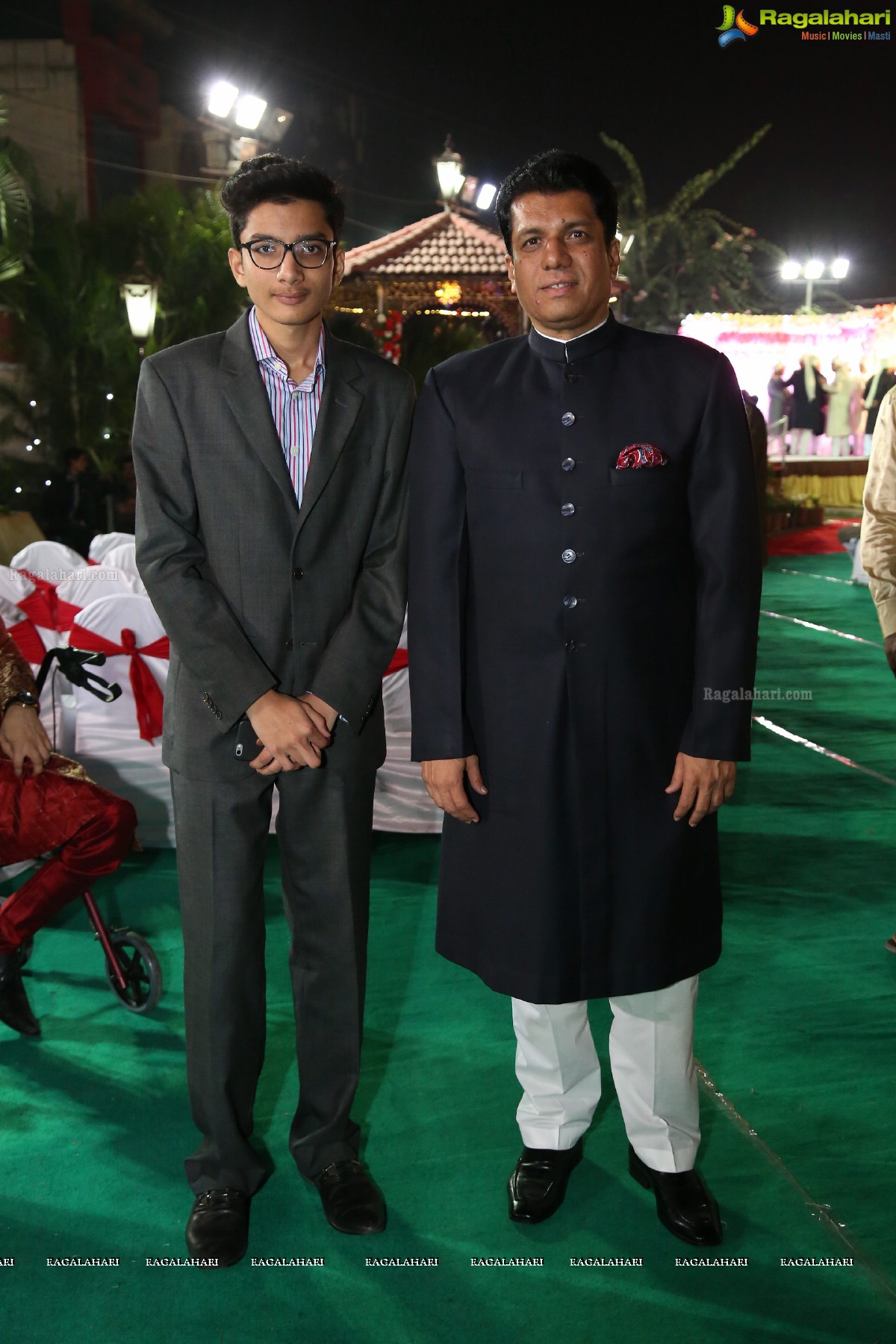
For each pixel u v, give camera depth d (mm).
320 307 2062
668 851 2070
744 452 1996
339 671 2098
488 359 2098
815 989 3172
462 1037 2934
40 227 11844
